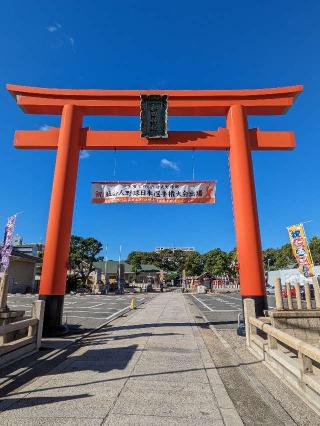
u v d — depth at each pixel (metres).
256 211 11.23
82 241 51.62
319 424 4.25
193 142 12.13
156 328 11.94
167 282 94.62
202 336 10.54
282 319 8.01
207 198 12.36
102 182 12.52
